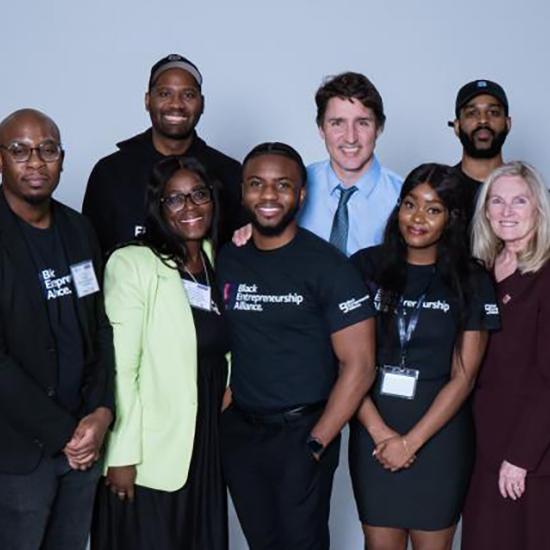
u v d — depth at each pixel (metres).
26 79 4.93
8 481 2.67
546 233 2.85
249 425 2.87
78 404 2.74
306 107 5.00
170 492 2.87
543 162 5.08
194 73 3.38
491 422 2.91
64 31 4.91
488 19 4.99
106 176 3.35
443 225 2.83
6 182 2.64
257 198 2.78
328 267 2.79
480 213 2.98
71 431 2.64
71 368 2.71
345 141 3.21
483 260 2.98
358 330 2.79
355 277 2.82
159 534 2.88
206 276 2.95
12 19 4.89
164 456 2.85
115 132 4.95
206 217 2.89
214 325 2.87
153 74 3.39
